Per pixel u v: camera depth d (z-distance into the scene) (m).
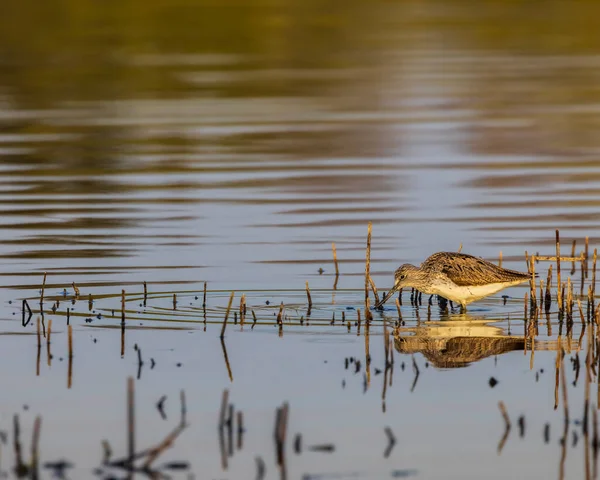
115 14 47.97
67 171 25.27
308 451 10.84
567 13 49.25
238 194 23.12
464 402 12.13
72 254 18.77
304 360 13.57
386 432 11.18
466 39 43.91
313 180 24.30
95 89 35.06
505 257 18.58
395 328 14.88
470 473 10.38
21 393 12.45
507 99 33.38
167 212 21.66
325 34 44.59
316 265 18.23
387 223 20.83
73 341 14.33
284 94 34.34
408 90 34.84
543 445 10.99
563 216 21.17
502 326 15.16
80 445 10.98
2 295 16.47
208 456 10.73
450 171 25.00
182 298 16.41
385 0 52.91
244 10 49.34
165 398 12.23
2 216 21.34
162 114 31.53
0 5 49.56
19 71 37.47
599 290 16.89
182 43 42.66
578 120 30.41
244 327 14.98
